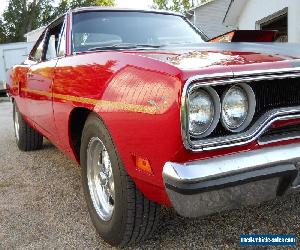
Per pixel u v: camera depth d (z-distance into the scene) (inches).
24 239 107.4
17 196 140.3
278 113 78.8
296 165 80.4
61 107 116.6
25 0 1718.8
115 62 91.4
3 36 1731.1
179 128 70.7
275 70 77.6
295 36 456.4
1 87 716.7
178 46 111.3
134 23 137.7
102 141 94.7
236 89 76.6
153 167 77.6
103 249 99.8
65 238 106.9
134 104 79.4
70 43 126.2
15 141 239.6
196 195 72.4
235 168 73.7
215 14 874.1
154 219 92.0
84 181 109.7
